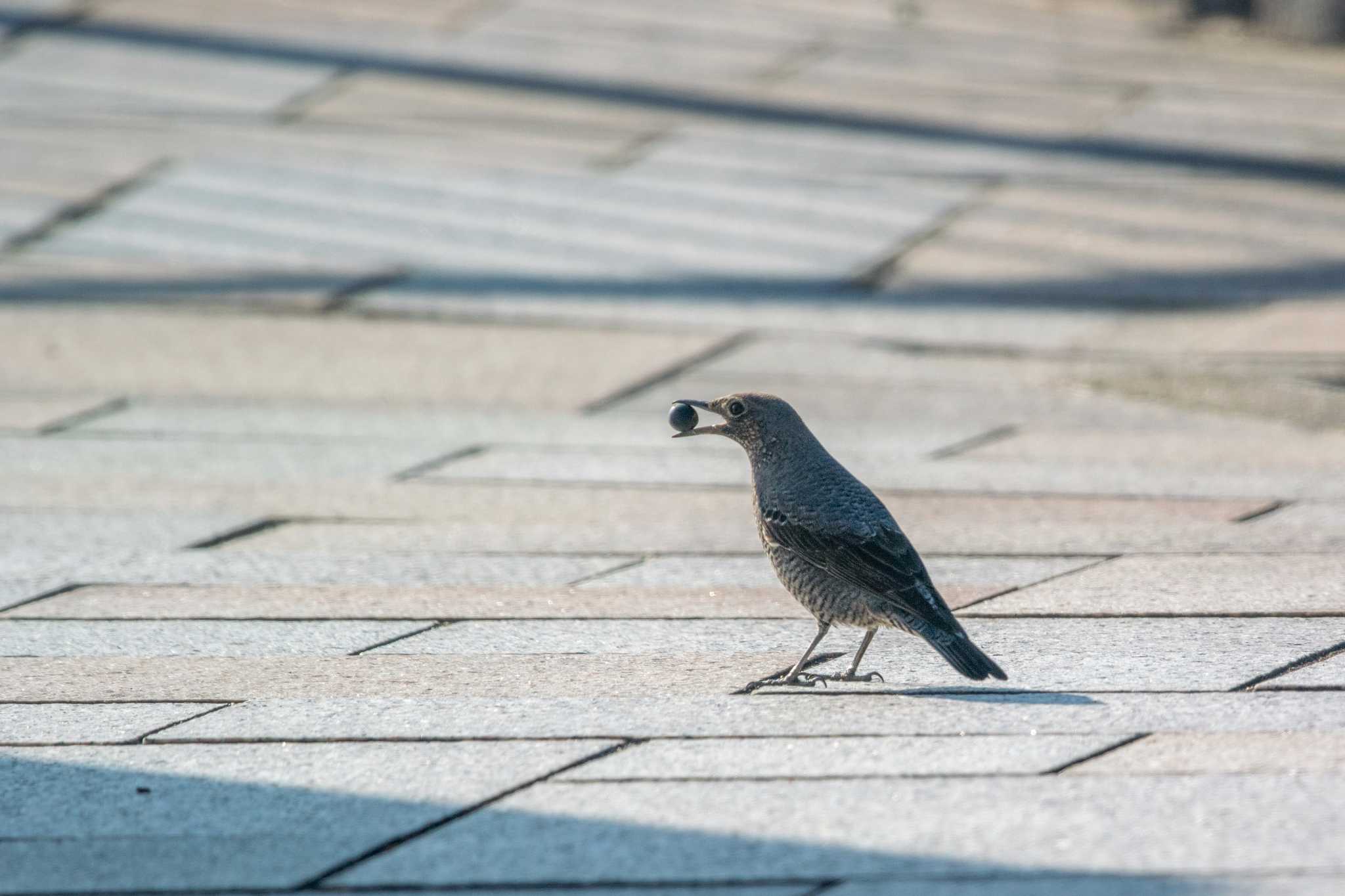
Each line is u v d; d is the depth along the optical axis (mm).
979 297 20078
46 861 7398
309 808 7895
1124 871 7016
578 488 14078
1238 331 18453
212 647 10375
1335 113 27438
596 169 25203
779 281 20734
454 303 20047
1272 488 13531
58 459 14977
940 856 7203
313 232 22625
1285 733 8500
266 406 16688
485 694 9414
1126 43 32312
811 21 33312
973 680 8461
